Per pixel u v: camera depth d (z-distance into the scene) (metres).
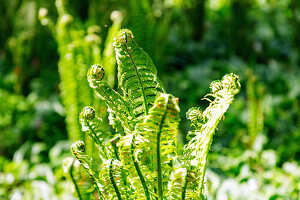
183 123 3.36
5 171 2.67
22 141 3.23
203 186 0.94
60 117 3.39
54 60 4.23
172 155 1.09
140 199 0.91
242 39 5.04
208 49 5.10
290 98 3.78
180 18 5.29
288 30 5.42
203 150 0.91
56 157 2.76
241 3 4.96
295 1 4.85
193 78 4.12
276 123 3.45
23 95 3.96
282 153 2.90
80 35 2.20
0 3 4.57
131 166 0.87
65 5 2.53
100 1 2.99
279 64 4.93
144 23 3.12
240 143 3.12
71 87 2.10
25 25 4.03
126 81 0.95
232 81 0.86
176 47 4.94
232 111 3.48
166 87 4.00
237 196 2.22
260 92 2.91
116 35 0.89
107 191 0.96
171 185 0.85
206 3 5.77
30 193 2.37
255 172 2.66
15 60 3.97
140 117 0.96
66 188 2.32
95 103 2.11
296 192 2.30
